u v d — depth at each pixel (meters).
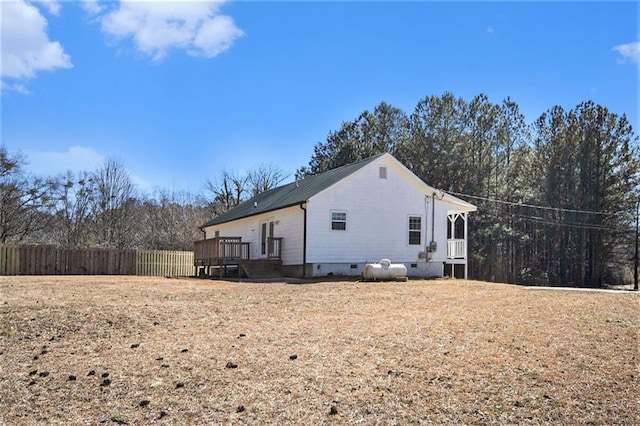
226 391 5.66
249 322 9.25
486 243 38.50
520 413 5.01
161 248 40.66
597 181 36.53
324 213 21.11
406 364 6.45
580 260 37.62
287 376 6.07
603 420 4.88
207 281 19.20
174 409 5.23
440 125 38.91
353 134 45.00
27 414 5.20
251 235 27.09
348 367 6.36
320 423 4.86
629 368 6.29
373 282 18.00
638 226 34.59
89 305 10.52
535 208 38.59
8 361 6.89
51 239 37.03
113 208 39.62
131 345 7.61
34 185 35.22
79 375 6.27
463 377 5.96
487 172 39.56
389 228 22.39
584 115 36.97
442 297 13.11
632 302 12.12
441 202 23.77
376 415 5.00
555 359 6.66
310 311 10.51
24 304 10.48
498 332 8.21
